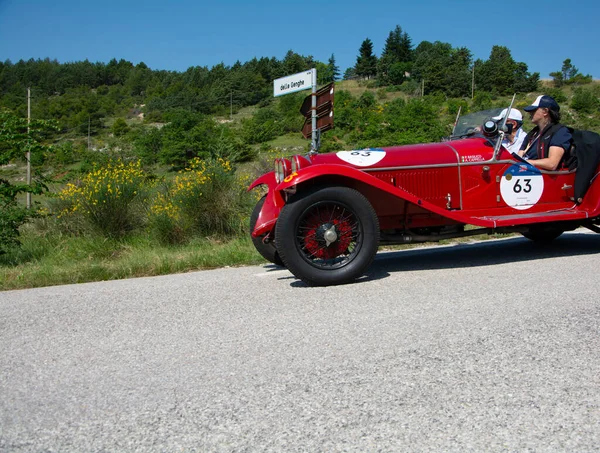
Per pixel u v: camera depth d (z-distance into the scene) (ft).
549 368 8.25
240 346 9.65
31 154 26.68
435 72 258.57
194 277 16.71
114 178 28.45
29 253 23.89
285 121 179.93
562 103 187.32
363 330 10.24
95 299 13.93
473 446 6.17
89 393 7.90
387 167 15.92
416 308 11.64
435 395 7.42
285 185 14.03
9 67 568.00
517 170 16.79
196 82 437.58
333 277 14.15
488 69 254.47
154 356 9.36
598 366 8.29
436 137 117.70
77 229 27.45
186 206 26.48
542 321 10.47
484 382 7.80
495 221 15.96
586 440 6.26
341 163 15.71
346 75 364.58
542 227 17.26
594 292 12.57
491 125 16.85
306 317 11.30
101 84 548.31
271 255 17.98
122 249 24.62
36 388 8.18
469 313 11.12
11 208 23.67
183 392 7.79
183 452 6.20
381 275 15.48
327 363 8.65
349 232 14.48
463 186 16.47
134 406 7.40
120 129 270.46
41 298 14.39
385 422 6.73
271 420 6.86
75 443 6.48
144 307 12.82
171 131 143.84
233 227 26.48
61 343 10.33
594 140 16.96
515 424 6.63
